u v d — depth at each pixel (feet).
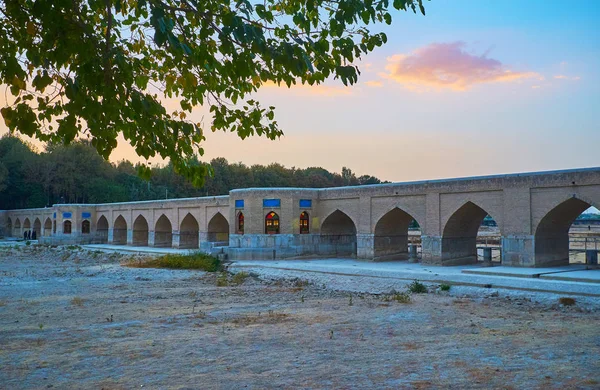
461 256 70.90
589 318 35.14
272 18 15.25
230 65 16.10
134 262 83.61
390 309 38.99
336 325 32.01
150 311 38.60
